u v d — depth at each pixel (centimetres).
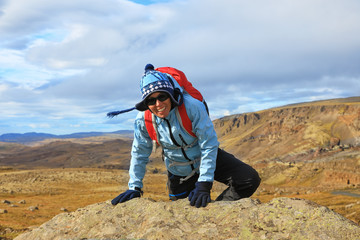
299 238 180
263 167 18212
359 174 13712
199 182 248
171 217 224
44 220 2406
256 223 200
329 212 192
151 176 7288
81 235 239
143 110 262
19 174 8500
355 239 170
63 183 7112
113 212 252
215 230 203
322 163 16438
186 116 250
